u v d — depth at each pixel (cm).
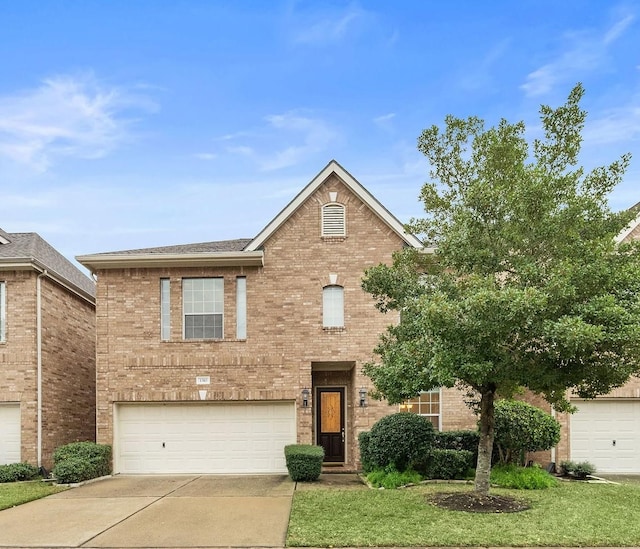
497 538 914
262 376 1780
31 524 1055
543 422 1491
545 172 1116
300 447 1627
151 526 1023
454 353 1045
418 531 955
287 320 1795
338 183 1842
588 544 895
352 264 1811
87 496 1347
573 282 995
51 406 1845
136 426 1795
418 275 1313
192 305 1823
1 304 1789
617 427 1783
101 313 1814
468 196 1141
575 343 917
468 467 1498
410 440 1451
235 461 1778
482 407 1238
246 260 1792
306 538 917
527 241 1120
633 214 1128
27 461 1719
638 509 1135
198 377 1783
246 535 951
